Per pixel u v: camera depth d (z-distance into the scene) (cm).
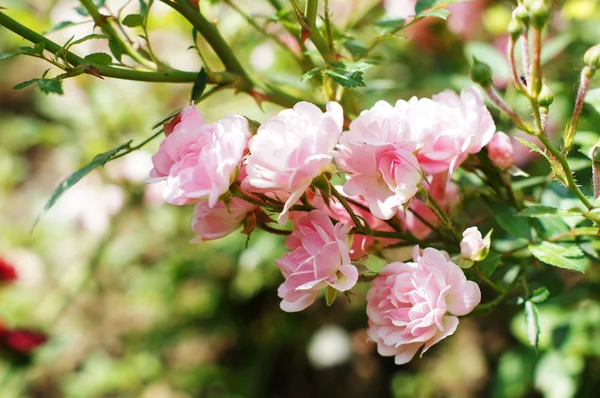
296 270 48
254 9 83
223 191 47
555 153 48
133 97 97
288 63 80
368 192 49
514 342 110
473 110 51
